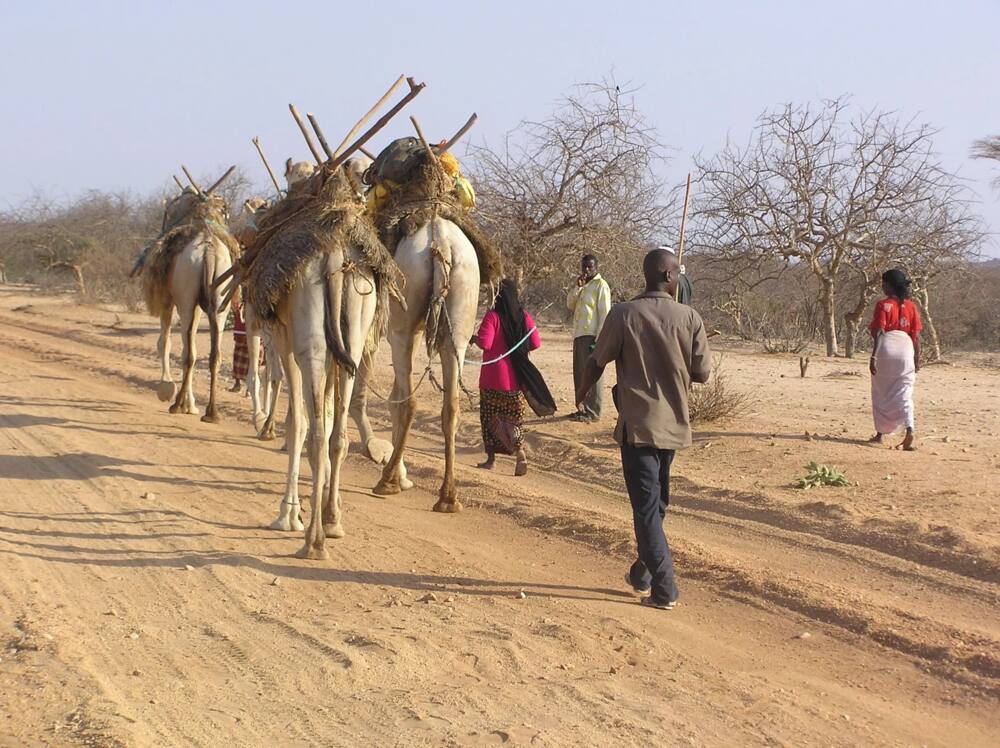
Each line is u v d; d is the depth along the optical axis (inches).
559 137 900.6
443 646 245.3
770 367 866.8
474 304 369.4
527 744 195.9
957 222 1080.8
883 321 471.8
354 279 308.7
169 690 218.7
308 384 306.5
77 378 753.6
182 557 312.3
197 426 544.7
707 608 282.2
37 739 192.7
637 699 218.5
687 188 322.7
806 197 1061.8
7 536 326.6
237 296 562.9
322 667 231.5
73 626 253.6
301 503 382.0
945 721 215.0
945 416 569.3
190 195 570.6
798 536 347.9
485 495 400.5
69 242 2187.5
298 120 327.0
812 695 225.1
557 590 293.4
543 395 447.8
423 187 371.9
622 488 425.1
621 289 934.4
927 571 309.0
